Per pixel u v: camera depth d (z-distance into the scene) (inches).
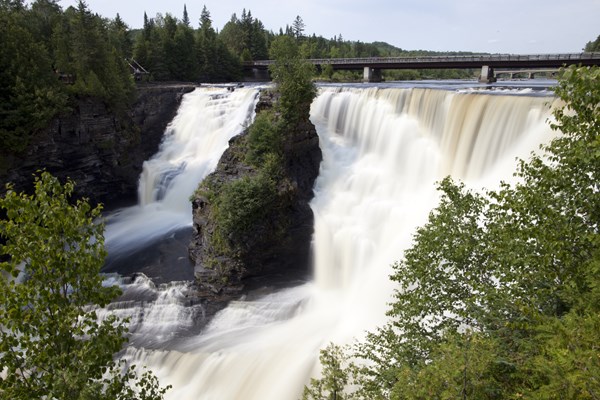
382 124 1616.6
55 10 3112.7
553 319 407.8
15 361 373.7
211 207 1320.1
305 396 566.9
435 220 611.5
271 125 1461.6
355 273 1263.5
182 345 1021.2
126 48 3312.0
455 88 1573.6
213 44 3543.3
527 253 486.3
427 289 599.5
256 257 1263.5
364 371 606.9
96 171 1962.4
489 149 1280.8
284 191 1323.8
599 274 404.5
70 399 354.6
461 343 469.7
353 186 1519.4
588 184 441.1
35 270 376.8
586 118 414.3
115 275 1285.7
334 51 6156.5
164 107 2338.8
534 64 2294.5
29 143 1699.1
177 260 1409.9
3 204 362.6
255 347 985.5
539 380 393.4
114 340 409.7
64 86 1825.8
